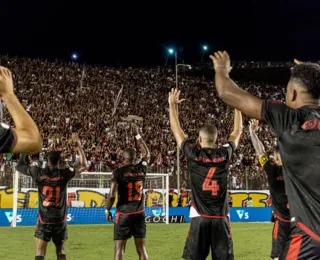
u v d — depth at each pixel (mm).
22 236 13758
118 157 27844
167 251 10805
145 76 47750
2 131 2195
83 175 21719
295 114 2426
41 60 42844
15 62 40812
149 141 32188
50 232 6945
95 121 34406
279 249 6109
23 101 34969
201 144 5223
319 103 2537
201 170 4906
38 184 6980
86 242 12438
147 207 20297
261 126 35781
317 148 2354
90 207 19344
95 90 40906
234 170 28156
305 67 2561
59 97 37594
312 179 2357
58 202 6996
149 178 22281
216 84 2568
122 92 42219
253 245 12164
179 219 20578
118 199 7109
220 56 2676
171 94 5090
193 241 4879
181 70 57219
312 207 2363
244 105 2469
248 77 60094
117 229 6973
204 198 4891
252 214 22109
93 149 28578
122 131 33094
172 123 5059
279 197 6152
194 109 41188
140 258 7055
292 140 2385
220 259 4816
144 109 39781
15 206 17484
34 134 2293
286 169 2479
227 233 4922
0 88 2279
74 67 44281
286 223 6129
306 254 2363
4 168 21672
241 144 32875
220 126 38562
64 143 28609
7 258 9625
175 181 26047
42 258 6883
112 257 9797
